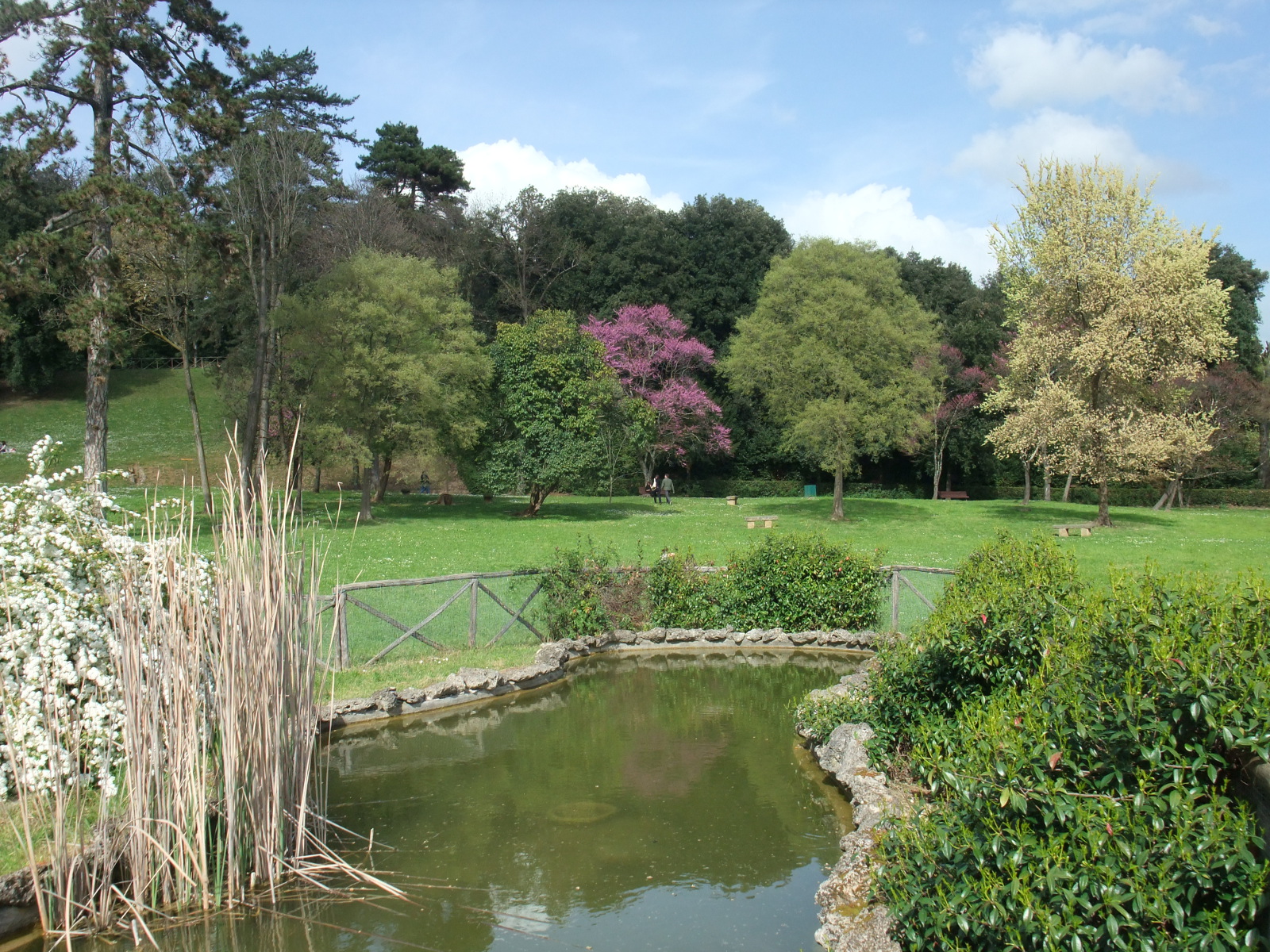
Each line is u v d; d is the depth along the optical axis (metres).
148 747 5.70
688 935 5.62
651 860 6.72
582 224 53.16
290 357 31.20
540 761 9.06
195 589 5.98
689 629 14.88
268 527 6.16
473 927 5.70
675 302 50.25
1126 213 27.44
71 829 5.91
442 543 23.62
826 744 8.87
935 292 50.69
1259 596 4.47
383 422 29.27
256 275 29.89
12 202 21.48
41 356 49.53
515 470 31.84
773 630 14.77
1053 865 3.94
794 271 32.94
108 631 6.17
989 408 31.19
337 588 11.36
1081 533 26.30
